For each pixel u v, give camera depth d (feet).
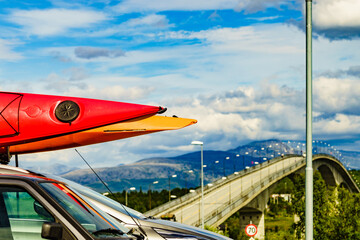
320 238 230.48
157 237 22.56
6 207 15.11
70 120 21.42
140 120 23.68
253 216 381.19
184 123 24.21
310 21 54.13
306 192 52.49
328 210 233.35
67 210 15.17
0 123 21.11
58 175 23.61
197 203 329.93
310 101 53.52
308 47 54.08
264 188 365.20
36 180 15.06
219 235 24.12
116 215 23.08
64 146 23.06
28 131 21.18
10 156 23.06
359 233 223.92
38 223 15.12
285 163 592.19
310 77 53.67
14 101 21.48
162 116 24.56
